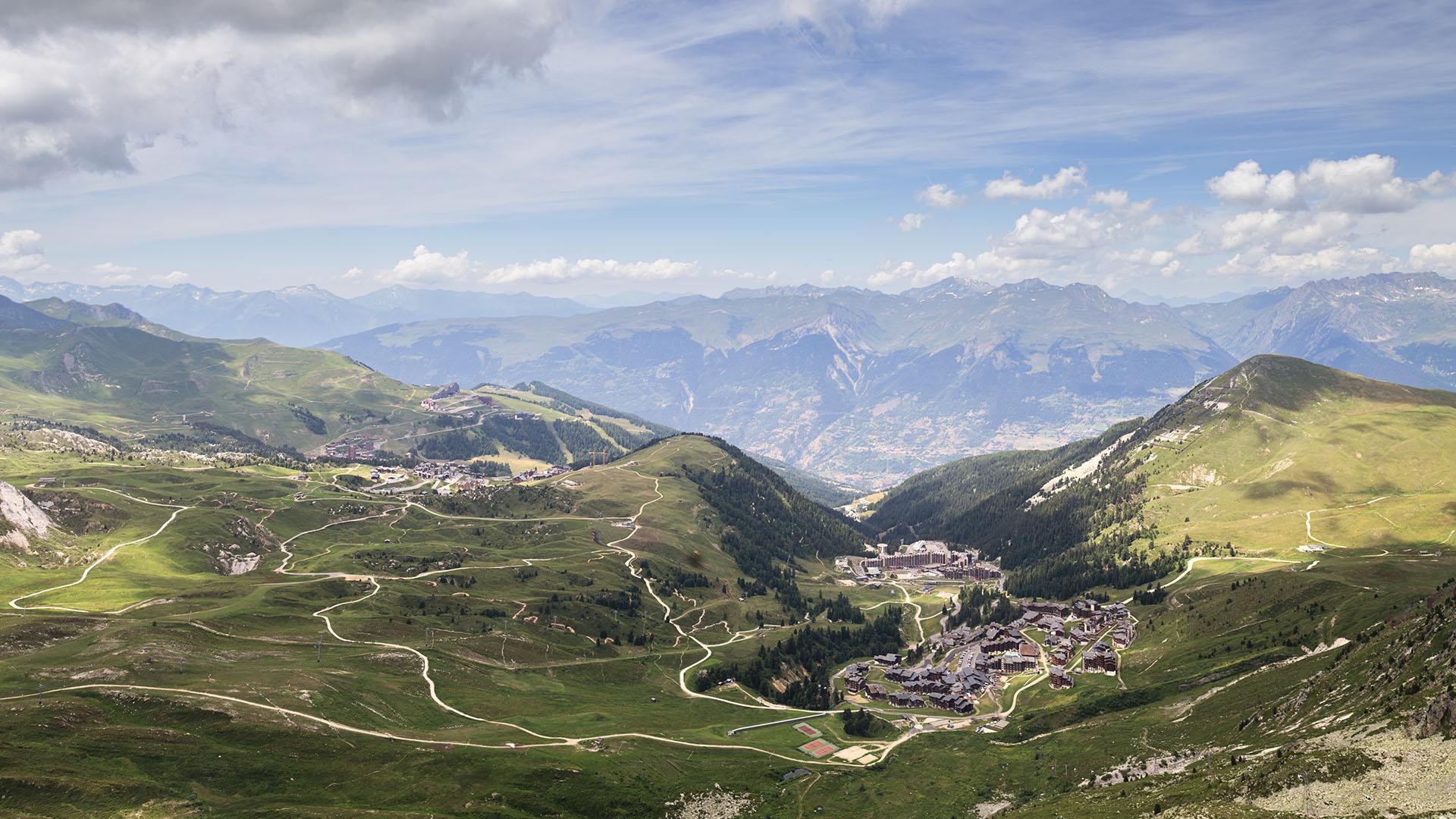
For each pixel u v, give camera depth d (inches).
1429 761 4798.2
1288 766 5531.5
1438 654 5895.7
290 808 6781.5
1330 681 7249.0
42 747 7057.1
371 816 6727.4
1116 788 7126.0
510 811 7204.7
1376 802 4643.2
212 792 6963.6
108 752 7180.1
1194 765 6978.4
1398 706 5659.5
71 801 6441.9
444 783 7578.7
